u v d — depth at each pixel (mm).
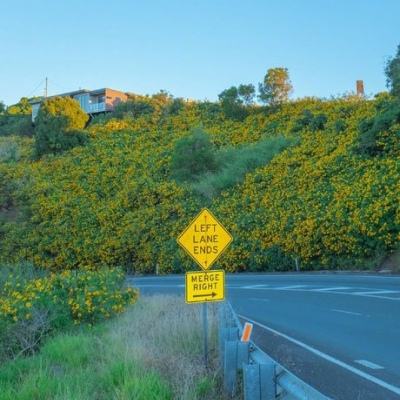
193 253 9273
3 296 13516
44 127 58000
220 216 35906
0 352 10742
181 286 25984
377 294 18359
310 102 52844
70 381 7711
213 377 7902
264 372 6352
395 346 10578
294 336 12047
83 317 13383
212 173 42375
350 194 28578
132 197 42875
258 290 22203
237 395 7234
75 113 60406
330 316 14617
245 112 56344
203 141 43969
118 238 41062
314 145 38125
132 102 67375
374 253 27109
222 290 9320
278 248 31484
